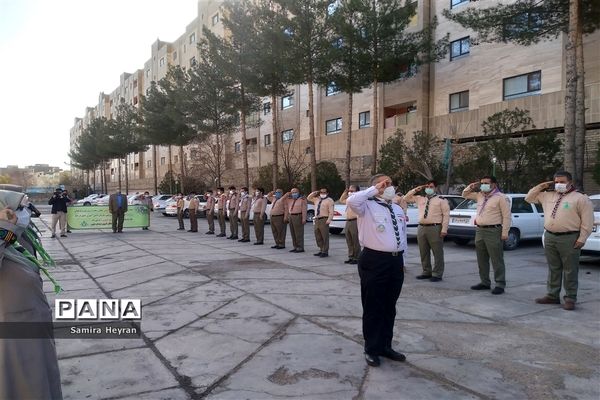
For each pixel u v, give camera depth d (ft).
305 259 35.19
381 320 13.91
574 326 17.76
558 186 20.70
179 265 31.94
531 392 11.94
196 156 132.05
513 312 19.80
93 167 248.32
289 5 73.77
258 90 86.28
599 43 64.90
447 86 86.33
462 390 12.04
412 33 76.38
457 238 44.37
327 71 76.18
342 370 13.29
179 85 113.29
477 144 66.39
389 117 98.84
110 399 11.50
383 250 13.85
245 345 15.33
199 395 11.71
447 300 21.93
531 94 73.05
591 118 65.00
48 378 8.58
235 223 51.52
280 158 116.98
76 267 32.01
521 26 53.62
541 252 39.29
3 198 8.21
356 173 101.24
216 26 162.09
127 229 66.54
